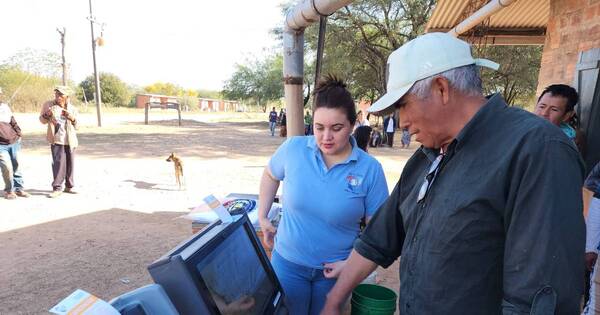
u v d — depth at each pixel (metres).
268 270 1.65
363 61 22.30
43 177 8.32
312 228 1.96
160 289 1.04
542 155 1.02
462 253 1.16
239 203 2.70
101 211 6.09
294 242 2.00
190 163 10.75
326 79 1.92
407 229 1.44
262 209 2.25
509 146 1.09
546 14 6.04
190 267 1.08
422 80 1.18
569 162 1.02
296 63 3.40
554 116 2.62
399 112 1.33
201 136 18.92
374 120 27.45
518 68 20.02
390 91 1.27
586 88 3.42
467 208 1.14
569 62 3.89
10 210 6.04
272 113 20.84
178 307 1.07
